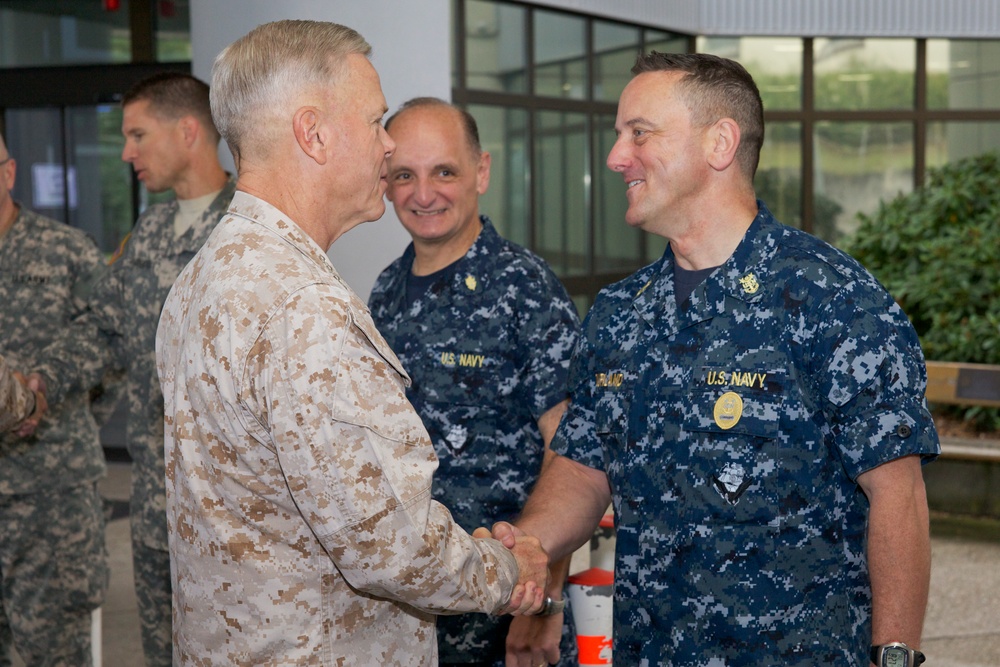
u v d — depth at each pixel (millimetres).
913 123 9289
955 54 9242
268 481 1379
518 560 1694
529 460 2270
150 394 2938
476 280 2291
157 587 2965
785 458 1581
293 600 1404
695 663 1614
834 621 1589
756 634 1580
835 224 9367
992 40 9211
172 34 7445
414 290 2369
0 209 3141
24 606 3115
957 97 9281
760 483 1587
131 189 7469
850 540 1610
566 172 7875
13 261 3145
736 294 1652
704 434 1629
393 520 1362
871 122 9281
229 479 1396
